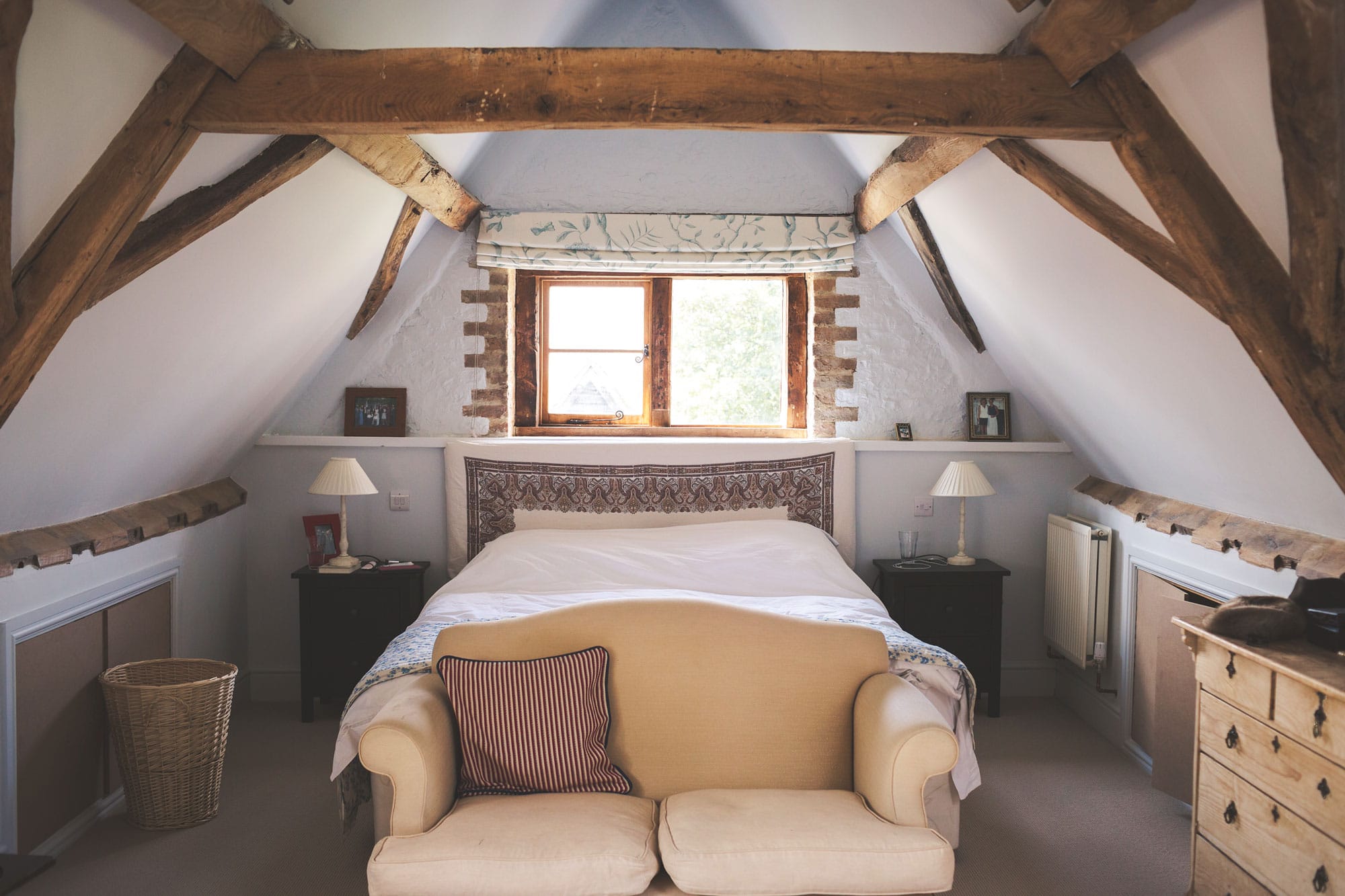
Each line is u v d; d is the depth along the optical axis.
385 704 2.58
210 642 4.09
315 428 4.54
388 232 3.97
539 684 2.60
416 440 4.47
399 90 2.33
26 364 2.07
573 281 4.78
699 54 2.39
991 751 3.87
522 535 4.20
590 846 2.19
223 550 4.22
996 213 3.22
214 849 3.00
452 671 2.61
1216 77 1.92
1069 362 3.58
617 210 4.59
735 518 4.46
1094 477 4.43
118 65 1.96
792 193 4.61
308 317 3.78
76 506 3.05
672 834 2.27
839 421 4.67
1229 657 2.32
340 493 4.09
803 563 3.97
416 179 3.58
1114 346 3.09
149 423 3.10
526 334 4.75
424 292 4.55
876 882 2.17
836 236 4.57
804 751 2.70
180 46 2.12
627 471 4.45
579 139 4.56
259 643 4.52
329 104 2.30
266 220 2.87
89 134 2.00
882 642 2.79
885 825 2.30
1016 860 2.93
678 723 2.71
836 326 4.65
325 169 3.01
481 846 2.18
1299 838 2.03
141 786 3.09
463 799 2.51
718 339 4.81
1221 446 2.92
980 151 2.99
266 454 4.47
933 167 3.24
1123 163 2.23
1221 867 2.35
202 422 3.54
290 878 2.82
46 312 2.02
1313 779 1.99
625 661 2.74
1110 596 4.04
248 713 4.29
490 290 4.57
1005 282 3.59
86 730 3.12
